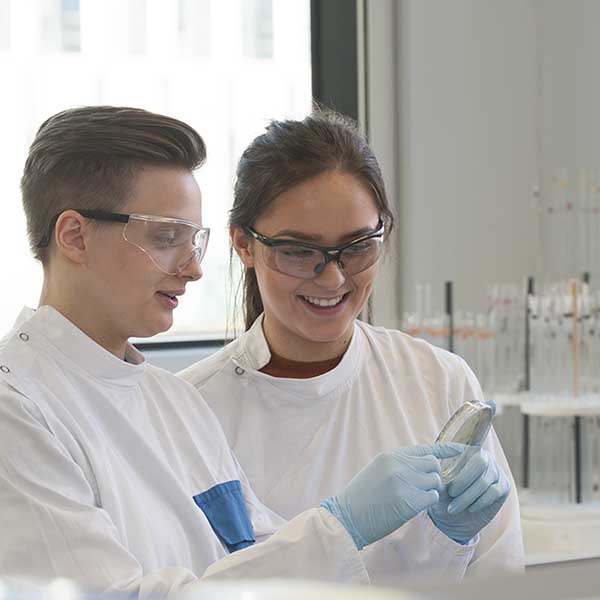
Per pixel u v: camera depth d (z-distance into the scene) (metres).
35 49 3.89
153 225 1.50
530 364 3.57
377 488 1.56
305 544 1.50
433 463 1.59
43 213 1.54
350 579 1.50
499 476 1.75
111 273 1.50
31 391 1.46
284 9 4.13
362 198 1.83
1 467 1.38
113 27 3.96
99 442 1.51
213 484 1.71
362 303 1.89
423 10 4.08
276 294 1.86
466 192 4.18
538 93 4.23
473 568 1.86
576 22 4.11
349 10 4.06
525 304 3.64
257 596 0.59
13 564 1.34
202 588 0.63
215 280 4.06
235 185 1.96
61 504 1.38
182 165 1.55
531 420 3.53
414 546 1.75
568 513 3.28
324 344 2.00
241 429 2.00
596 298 3.59
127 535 1.48
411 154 4.11
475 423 1.70
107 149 1.49
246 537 1.69
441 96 4.13
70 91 3.94
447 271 4.16
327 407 2.00
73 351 1.54
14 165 3.88
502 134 4.22
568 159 4.19
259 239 1.85
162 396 1.73
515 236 4.25
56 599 0.66
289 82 4.15
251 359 2.03
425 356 2.09
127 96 4.00
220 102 4.08
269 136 1.92
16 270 3.88
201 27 4.05
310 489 1.96
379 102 4.10
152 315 1.54
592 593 0.59
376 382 2.04
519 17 4.21
